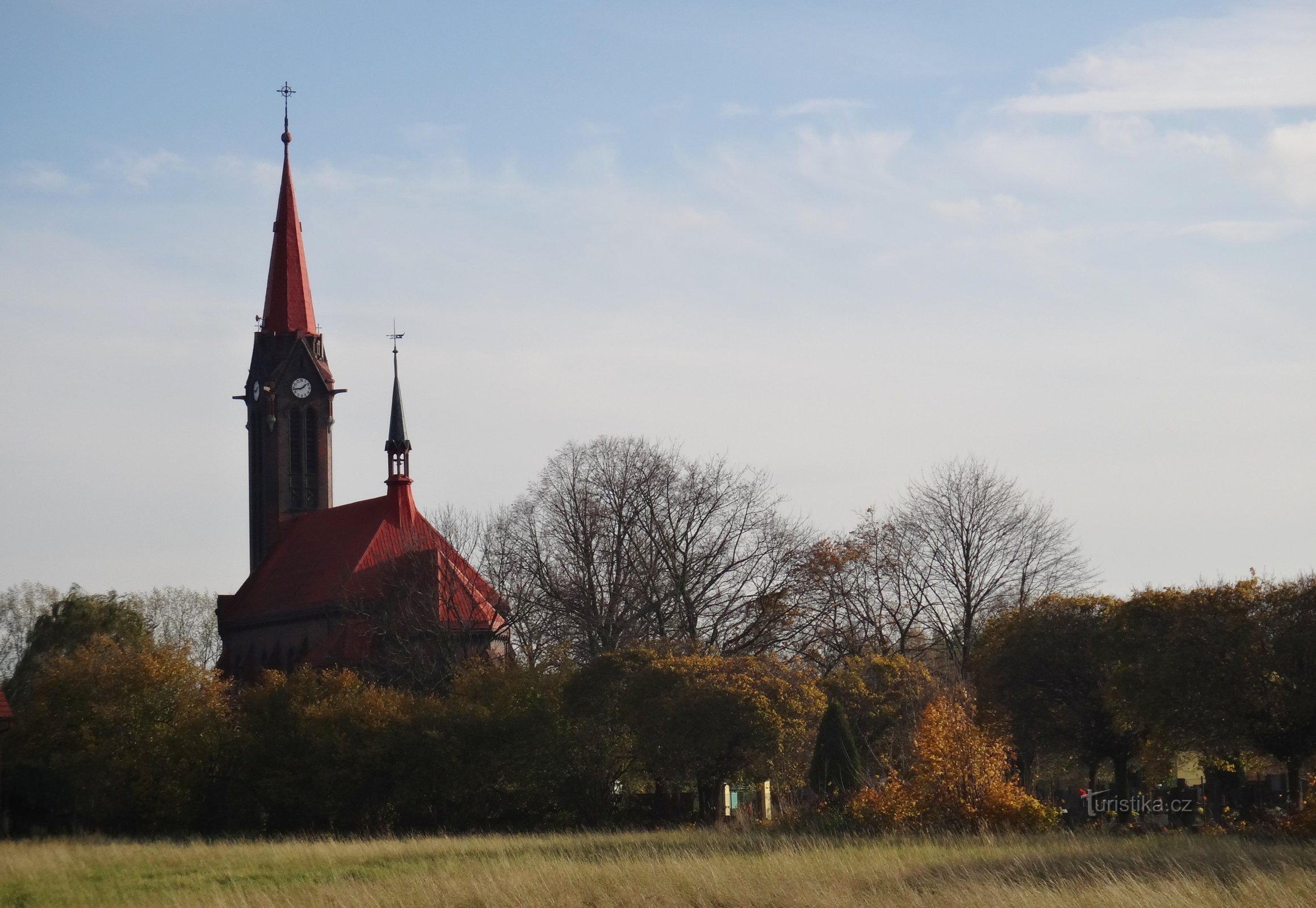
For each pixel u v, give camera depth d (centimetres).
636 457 9069
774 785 6225
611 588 8619
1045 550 8856
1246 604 4731
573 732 6462
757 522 9044
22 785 7081
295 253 13375
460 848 4503
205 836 6550
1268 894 2691
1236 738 4684
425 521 11662
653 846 4281
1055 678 5466
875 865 3338
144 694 7100
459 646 8775
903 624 8975
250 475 13350
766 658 6800
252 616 12006
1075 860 3369
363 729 6744
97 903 3384
